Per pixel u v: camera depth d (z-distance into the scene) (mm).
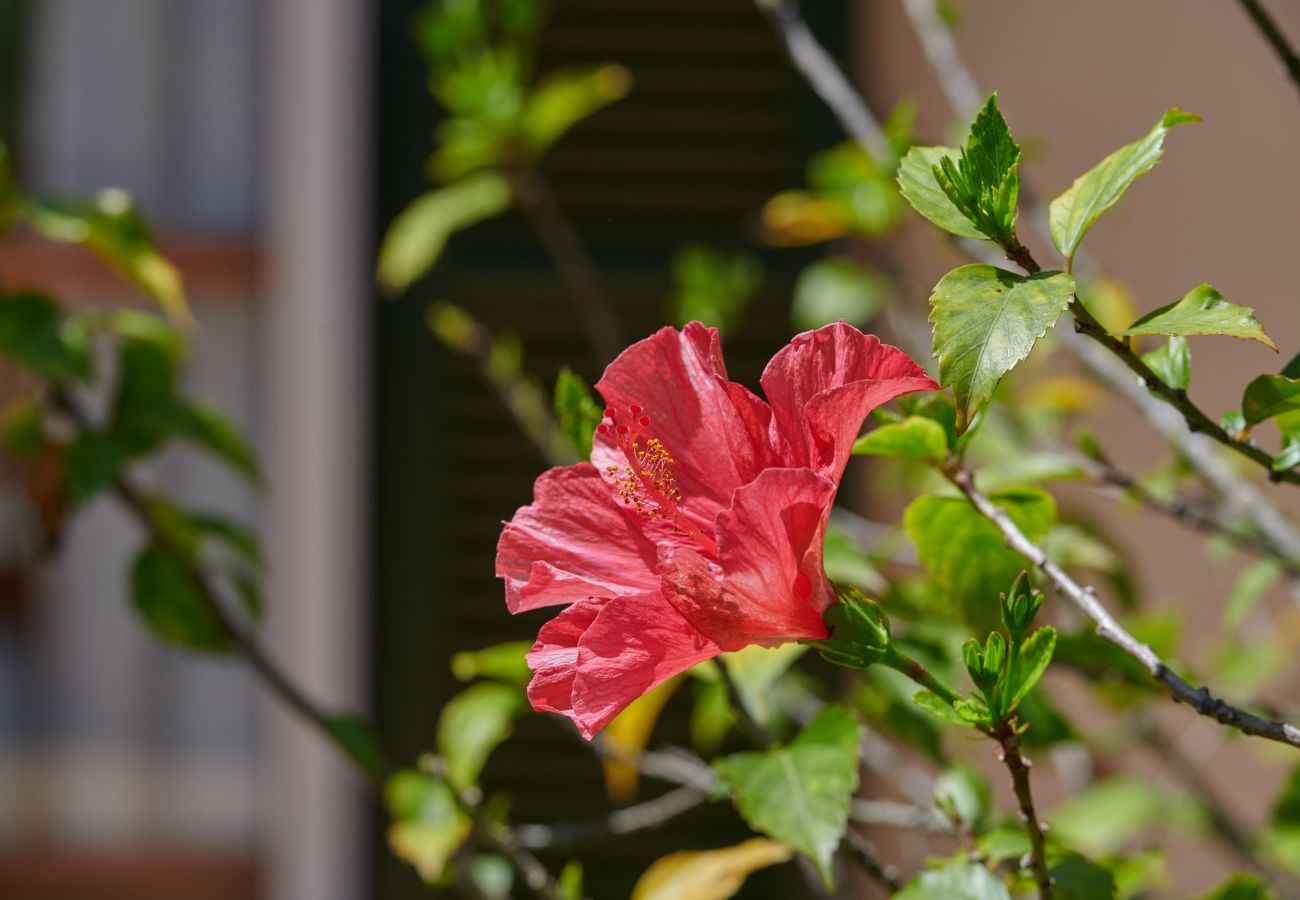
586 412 774
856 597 690
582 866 1530
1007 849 759
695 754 1490
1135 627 888
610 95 1303
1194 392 1345
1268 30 766
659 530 716
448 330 1418
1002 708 680
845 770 763
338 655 1579
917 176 715
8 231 957
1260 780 1362
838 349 700
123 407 952
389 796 911
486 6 1511
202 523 945
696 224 1601
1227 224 1422
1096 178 701
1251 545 857
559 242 1527
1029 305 677
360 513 1591
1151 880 854
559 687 697
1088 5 1488
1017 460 863
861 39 1555
